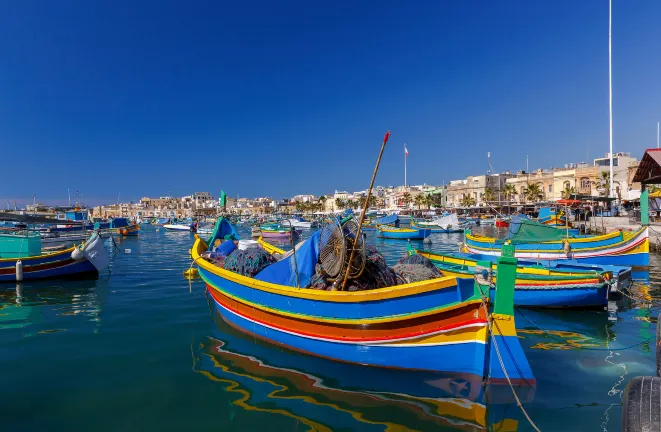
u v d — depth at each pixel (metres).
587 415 5.87
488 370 6.48
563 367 7.77
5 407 6.23
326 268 8.16
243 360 8.05
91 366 7.84
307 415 5.93
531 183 81.38
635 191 52.47
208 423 5.76
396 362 7.16
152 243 43.06
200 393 6.67
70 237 31.73
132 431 5.55
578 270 13.69
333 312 7.54
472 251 23.70
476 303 6.49
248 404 6.29
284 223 65.00
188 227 71.31
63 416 5.96
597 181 69.75
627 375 7.38
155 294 14.76
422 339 6.89
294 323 8.24
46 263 17.62
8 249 18.52
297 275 8.31
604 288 11.81
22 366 7.86
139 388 6.87
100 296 14.48
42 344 9.16
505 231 50.69
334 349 7.73
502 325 6.53
